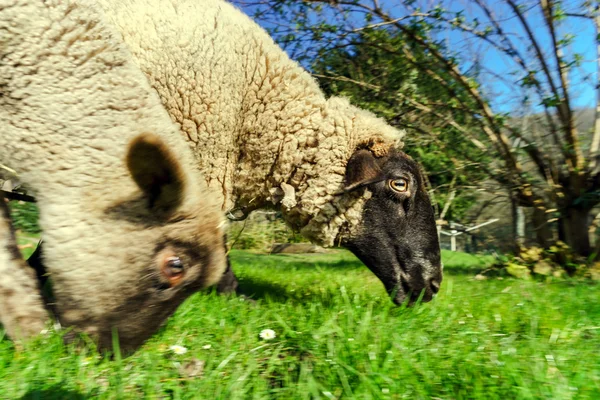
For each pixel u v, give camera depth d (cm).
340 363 36
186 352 40
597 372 36
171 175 35
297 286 82
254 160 61
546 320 50
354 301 57
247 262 139
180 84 54
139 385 34
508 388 33
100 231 36
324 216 62
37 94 35
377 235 63
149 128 37
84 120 36
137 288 37
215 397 32
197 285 39
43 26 35
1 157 37
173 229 37
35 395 31
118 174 36
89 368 35
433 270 64
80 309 36
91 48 36
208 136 57
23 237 110
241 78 58
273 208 66
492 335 46
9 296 37
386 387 34
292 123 60
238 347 41
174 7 56
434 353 39
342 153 61
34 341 37
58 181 36
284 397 33
